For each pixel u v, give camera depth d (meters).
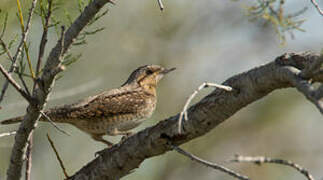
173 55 15.23
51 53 6.17
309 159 15.65
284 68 5.41
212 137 15.26
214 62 15.68
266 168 15.03
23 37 6.31
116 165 7.17
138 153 6.95
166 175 14.38
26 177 7.21
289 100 15.59
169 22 15.19
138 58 15.02
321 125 15.83
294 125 15.91
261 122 15.66
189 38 15.41
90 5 6.03
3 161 12.36
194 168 14.82
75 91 12.21
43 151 13.87
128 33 14.84
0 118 12.07
